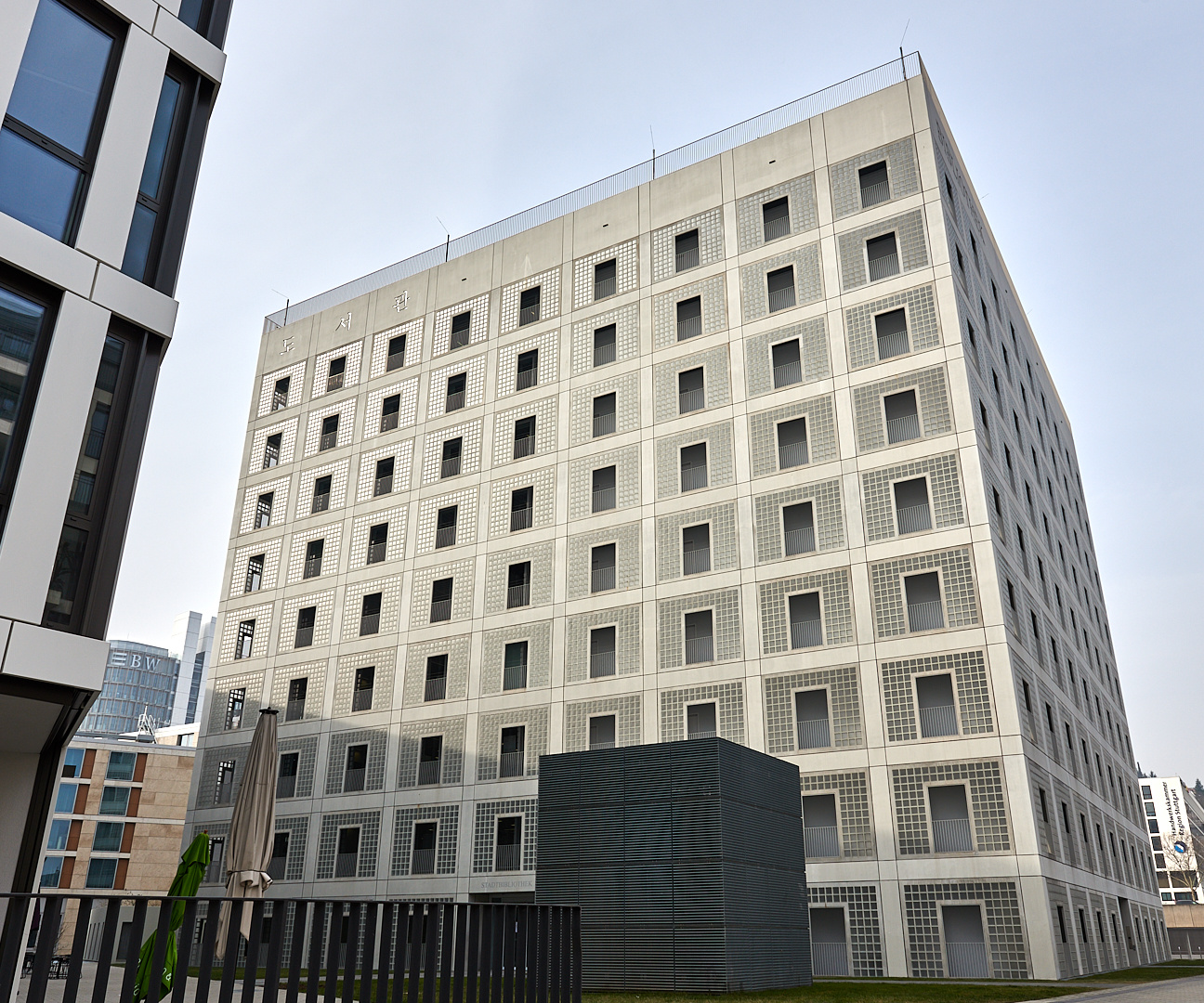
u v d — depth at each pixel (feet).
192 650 565.53
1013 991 55.21
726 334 106.32
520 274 127.03
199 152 46.83
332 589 125.29
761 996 48.98
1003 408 106.32
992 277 117.08
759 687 90.99
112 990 55.52
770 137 111.96
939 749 81.35
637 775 57.00
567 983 34.19
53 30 41.60
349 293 145.79
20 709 37.73
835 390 97.09
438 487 121.70
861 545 90.53
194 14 49.03
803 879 61.21
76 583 38.09
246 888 46.83
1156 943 135.74
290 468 138.31
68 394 38.55
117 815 207.41
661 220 116.78
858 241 101.24
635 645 99.30
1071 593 128.36
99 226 41.14
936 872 78.33
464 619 112.16
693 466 103.65
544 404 116.98
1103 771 121.29
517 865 97.25
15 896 20.67
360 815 109.60
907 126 102.42
